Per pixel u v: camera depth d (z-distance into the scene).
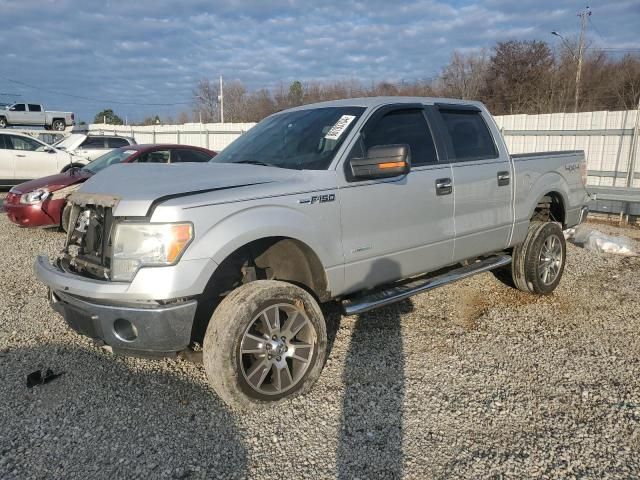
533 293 5.73
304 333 3.60
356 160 3.76
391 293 4.27
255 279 3.66
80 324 3.33
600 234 8.17
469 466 2.86
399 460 2.92
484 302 5.52
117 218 3.17
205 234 3.13
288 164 4.01
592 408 3.44
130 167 3.99
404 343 4.47
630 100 32.81
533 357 4.21
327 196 3.69
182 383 3.77
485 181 4.91
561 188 5.89
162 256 3.04
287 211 3.48
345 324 4.86
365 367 4.03
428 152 4.55
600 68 36.72
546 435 3.14
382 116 4.28
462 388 3.71
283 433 3.17
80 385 3.74
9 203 8.80
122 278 3.11
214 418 3.33
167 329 3.08
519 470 2.83
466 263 5.36
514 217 5.28
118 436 3.13
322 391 3.67
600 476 2.77
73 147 16.11
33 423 3.27
